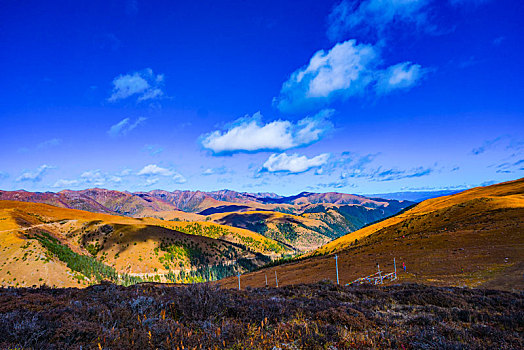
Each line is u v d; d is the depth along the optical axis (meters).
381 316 9.95
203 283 10.11
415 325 8.56
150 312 7.97
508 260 28.20
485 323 9.18
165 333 6.55
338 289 18.11
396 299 14.62
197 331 6.95
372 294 15.92
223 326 7.04
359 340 6.75
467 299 13.66
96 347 5.80
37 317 6.93
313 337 6.67
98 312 7.85
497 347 6.53
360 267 45.44
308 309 9.95
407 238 62.81
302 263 78.25
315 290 17.67
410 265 36.84
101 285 13.33
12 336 5.97
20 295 10.35
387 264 41.72
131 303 8.61
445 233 52.31
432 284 25.12
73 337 6.16
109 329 6.60
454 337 7.30
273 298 11.80
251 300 10.69
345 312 9.54
